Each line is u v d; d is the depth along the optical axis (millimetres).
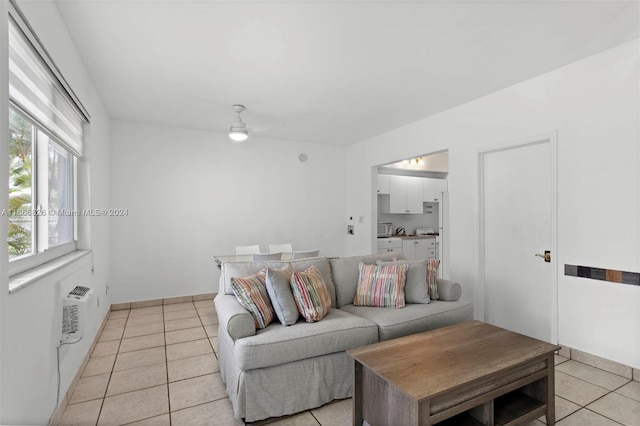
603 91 2625
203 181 5027
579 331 2779
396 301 2805
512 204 3395
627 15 2141
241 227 5305
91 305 2914
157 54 2648
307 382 2160
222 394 2332
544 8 2066
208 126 4793
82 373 2604
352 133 5195
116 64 2814
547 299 3096
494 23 2232
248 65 2848
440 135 4125
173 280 4812
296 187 5773
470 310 2967
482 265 3646
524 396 2037
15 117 1724
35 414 1614
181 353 3020
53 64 1940
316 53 2643
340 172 6215
